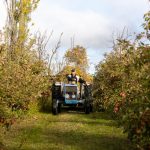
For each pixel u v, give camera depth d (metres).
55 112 22.67
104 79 22.33
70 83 25.31
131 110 9.46
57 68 33.19
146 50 9.66
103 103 23.11
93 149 12.30
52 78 27.02
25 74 19.42
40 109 24.80
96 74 24.91
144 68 9.75
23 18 24.00
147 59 9.68
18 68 19.12
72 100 24.12
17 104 17.55
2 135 13.25
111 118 20.52
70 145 12.83
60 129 16.33
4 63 17.58
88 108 23.62
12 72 17.92
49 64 30.28
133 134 9.63
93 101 24.23
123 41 10.47
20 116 17.88
